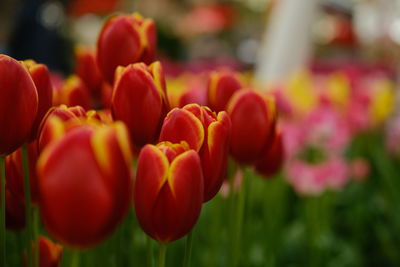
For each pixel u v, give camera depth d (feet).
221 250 3.64
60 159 1.42
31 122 1.74
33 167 1.87
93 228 1.45
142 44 2.16
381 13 10.14
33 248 1.96
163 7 16.97
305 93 5.59
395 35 10.04
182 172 1.65
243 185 2.30
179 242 3.28
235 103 2.16
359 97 5.98
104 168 1.43
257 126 2.15
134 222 2.45
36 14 8.68
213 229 2.79
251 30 25.04
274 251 4.00
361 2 11.98
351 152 6.96
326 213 4.90
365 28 12.16
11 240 3.45
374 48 11.66
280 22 7.20
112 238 2.21
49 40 8.85
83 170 1.42
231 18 21.53
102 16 14.55
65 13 9.36
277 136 2.65
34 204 1.94
